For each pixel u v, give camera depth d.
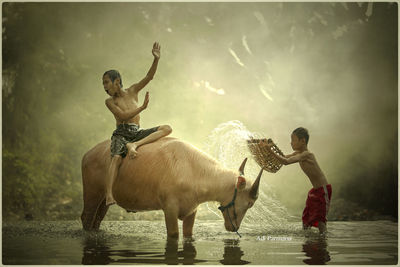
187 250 8.00
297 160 11.10
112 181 9.70
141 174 9.71
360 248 8.34
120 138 10.11
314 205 11.15
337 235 10.38
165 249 8.12
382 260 7.11
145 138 10.15
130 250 8.01
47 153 23.17
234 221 9.80
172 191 9.41
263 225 12.50
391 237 10.00
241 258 7.19
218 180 9.73
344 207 20.06
